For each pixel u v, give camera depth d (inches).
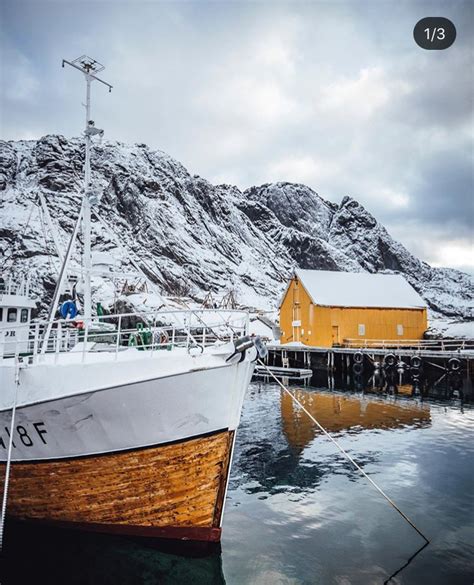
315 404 770.8
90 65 365.4
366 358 1251.2
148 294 1192.2
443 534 278.8
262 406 750.5
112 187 4594.0
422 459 436.8
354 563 245.4
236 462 433.1
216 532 251.9
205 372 234.7
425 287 6294.3
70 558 244.5
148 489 245.4
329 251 6501.0
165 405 234.5
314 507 322.7
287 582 227.5
